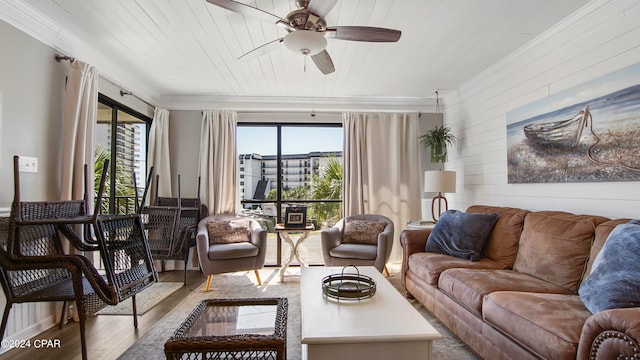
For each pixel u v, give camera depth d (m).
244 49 3.08
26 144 2.41
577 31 2.48
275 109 4.72
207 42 2.94
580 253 2.03
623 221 1.91
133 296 2.57
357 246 3.76
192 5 2.35
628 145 2.10
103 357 2.11
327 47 3.03
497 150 3.51
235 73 3.71
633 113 2.07
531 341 1.53
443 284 2.42
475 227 2.86
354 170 4.65
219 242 3.92
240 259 3.62
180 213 4.14
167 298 3.29
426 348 1.48
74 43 2.84
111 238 2.51
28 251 2.24
